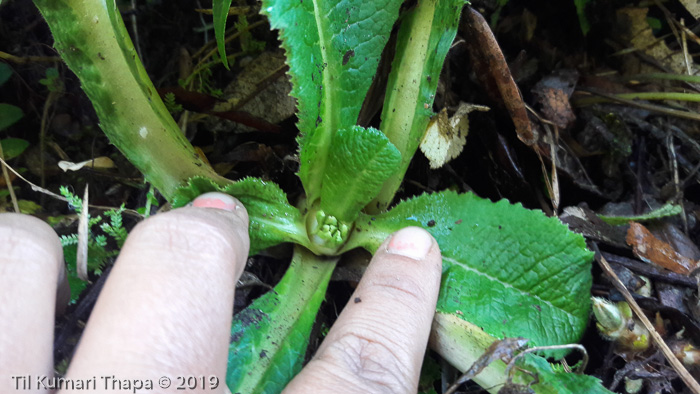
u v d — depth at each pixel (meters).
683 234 0.13
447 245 0.11
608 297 0.12
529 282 0.10
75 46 0.09
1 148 0.11
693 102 0.15
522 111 0.12
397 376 0.08
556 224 0.10
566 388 0.09
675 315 0.11
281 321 0.10
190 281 0.07
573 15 0.16
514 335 0.10
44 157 0.13
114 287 0.07
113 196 0.13
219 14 0.09
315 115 0.10
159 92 0.13
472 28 0.11
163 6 0.15
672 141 0.14
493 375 0.10
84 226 0.10
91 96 0.09
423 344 0.09
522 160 0.14
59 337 0.10
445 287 0.10
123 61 0.09
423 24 0.11
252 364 0.10
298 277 0.11
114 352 0.07
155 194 0.12
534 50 0.16
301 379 0.08
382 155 0.09
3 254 0.07
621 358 0.11
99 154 0.14
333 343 0.09
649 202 0.14
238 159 0.13
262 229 0.11
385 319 0.09
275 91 0.14
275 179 0.13
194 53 0.15
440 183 0.13
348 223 0.11
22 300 0.07
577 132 0.15
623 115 0.15
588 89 0.15
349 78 0.10
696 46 0.16
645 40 0.15
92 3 0.09
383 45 0.10
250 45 0.14
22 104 0.14
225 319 0.08
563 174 0.13
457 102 0.14
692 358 0.11
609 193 0.14
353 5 0.09
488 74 0.12
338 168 0.10
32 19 0.14
